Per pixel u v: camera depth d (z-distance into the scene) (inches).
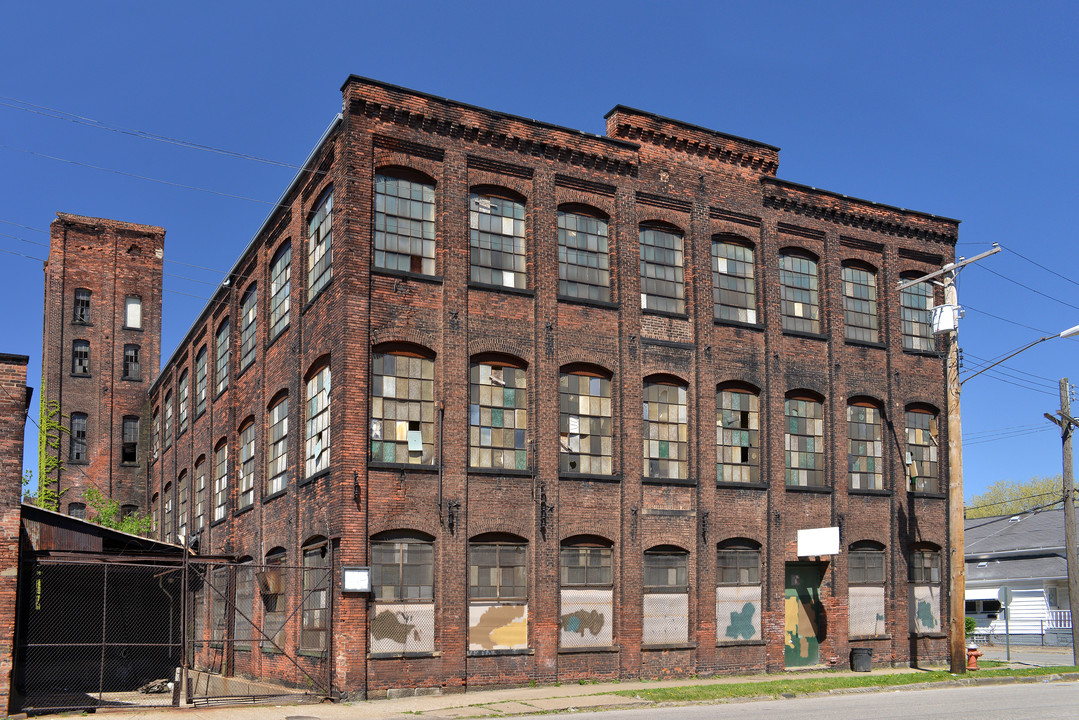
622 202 1034.1
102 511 1740.9
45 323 2021.4
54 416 1921.8
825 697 853.8
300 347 1006.4
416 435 892.0
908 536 1165.7
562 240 1005.2
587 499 956.0
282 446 1066.1
